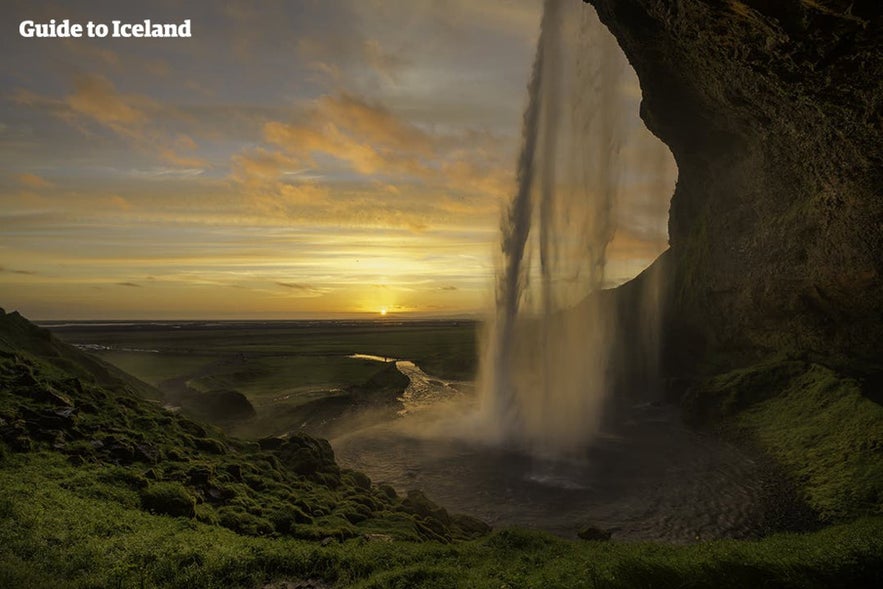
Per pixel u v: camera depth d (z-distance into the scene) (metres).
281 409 57.47
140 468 20.39
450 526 26.67
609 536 26.58
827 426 38.81
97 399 25.67
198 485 20.38
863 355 48.00
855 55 23.62
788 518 28.75
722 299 64.69
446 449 44.53
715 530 27.75
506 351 59.97
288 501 21.86
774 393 48.78
